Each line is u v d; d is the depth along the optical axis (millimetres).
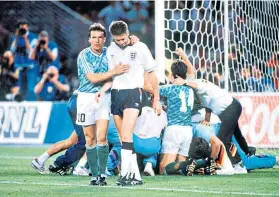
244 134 42625
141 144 30719
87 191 25594
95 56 26391
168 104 31984
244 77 43969
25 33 60594
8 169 34656
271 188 26703
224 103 32781
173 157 31609
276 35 45281
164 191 25500
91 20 62469
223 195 24531
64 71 60688
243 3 44938
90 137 26906
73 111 30906
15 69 60250
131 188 26281
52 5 62031
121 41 26156
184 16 52000
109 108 26453
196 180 29250
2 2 62031
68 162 31547
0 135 50438
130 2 62250
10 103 50469
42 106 49875
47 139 49406
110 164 31094
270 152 42344
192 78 33625
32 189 26438
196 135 32594
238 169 32656
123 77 26266
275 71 44969
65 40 61812
